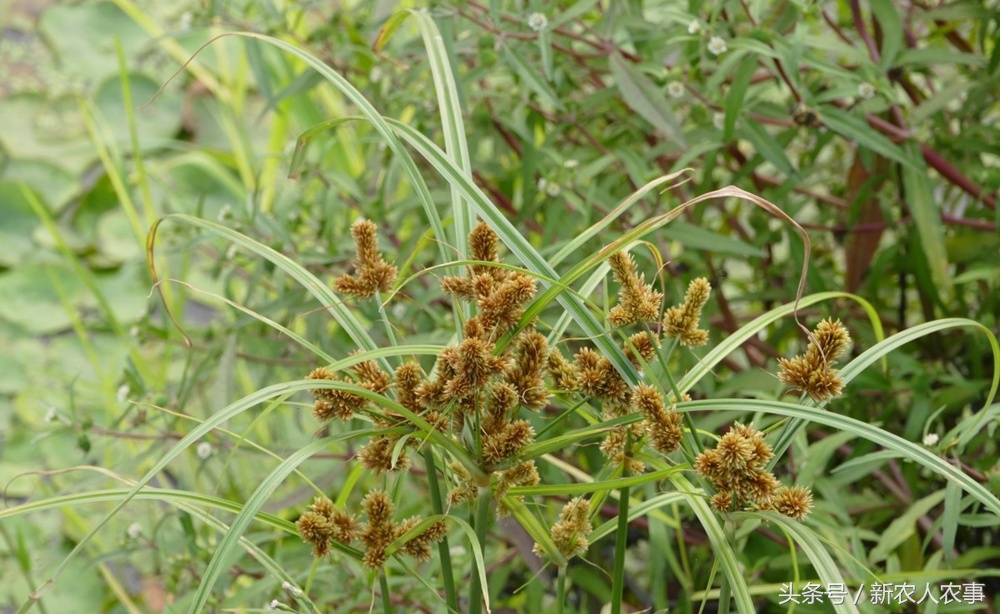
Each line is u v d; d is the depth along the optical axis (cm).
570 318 77
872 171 110
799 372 70
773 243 113
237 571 100
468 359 70
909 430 98
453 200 77
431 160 74
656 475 71
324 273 111
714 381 102
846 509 100
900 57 102
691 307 73
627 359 72
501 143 114
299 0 110
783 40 98
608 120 113
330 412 71
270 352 120
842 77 101
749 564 97
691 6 99
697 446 72
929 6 111
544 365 73
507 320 71
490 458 72
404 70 108
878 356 73
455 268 79
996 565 105
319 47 121
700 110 102
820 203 123
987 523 88
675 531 108
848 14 120
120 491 73
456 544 101
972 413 107
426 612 96
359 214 115
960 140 106
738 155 113
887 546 92
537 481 74
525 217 105
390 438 73
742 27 100
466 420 73
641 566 119
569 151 110
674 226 100
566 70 108
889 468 106
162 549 102
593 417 76
